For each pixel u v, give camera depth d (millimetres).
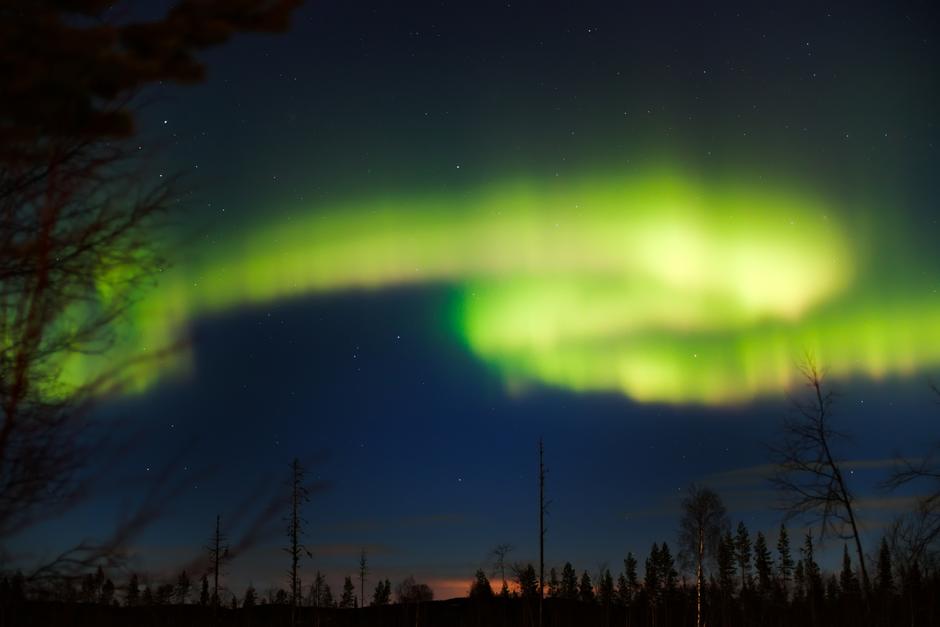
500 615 62094
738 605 54938
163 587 5699
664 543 66562
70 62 6535
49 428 5941
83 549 5672
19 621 5715
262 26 7531
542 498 41938
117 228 6773
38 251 6668
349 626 47438
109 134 6879
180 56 7227
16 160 6758
